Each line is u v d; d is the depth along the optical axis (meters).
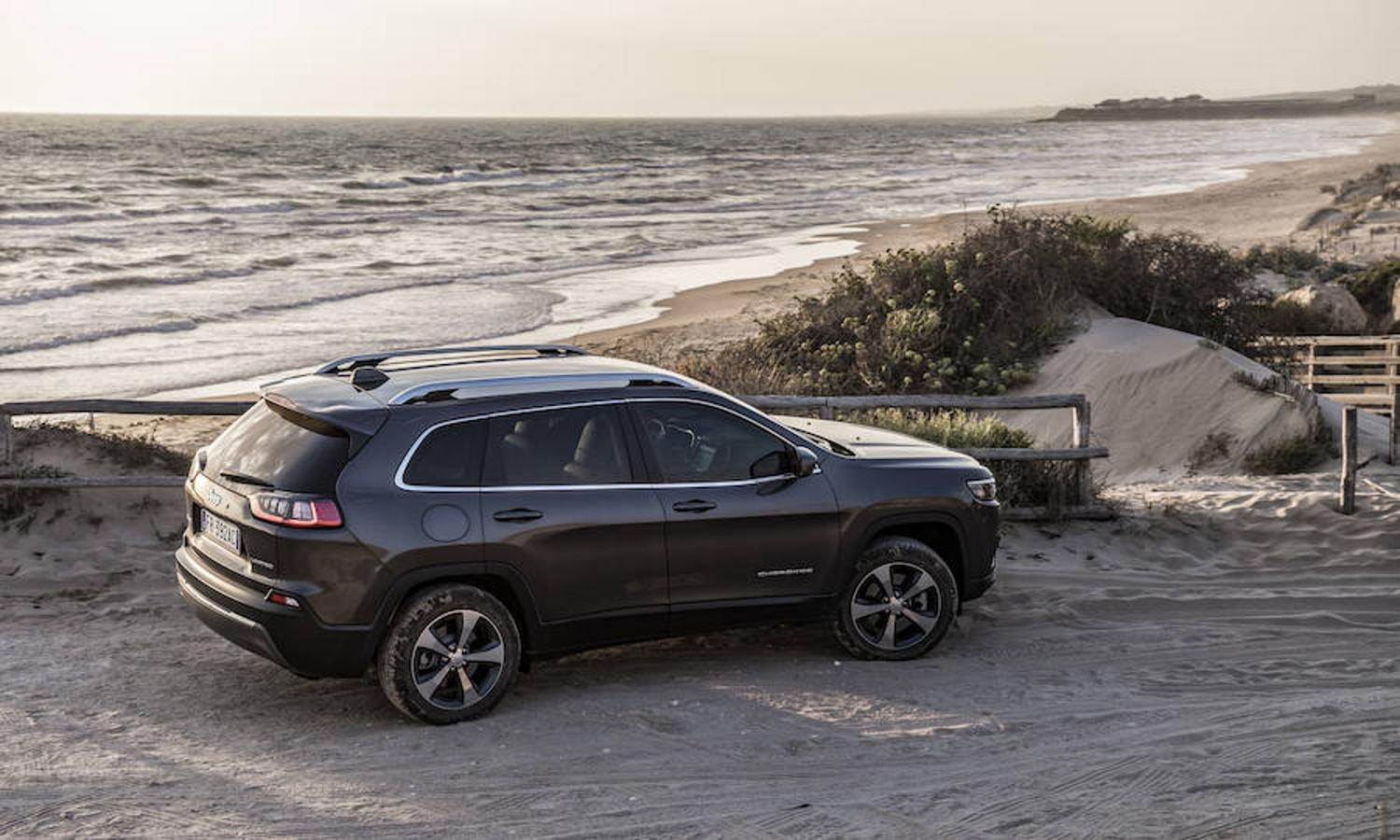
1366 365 18.95
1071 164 109.25
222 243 40.53
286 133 194.00
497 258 38.28
